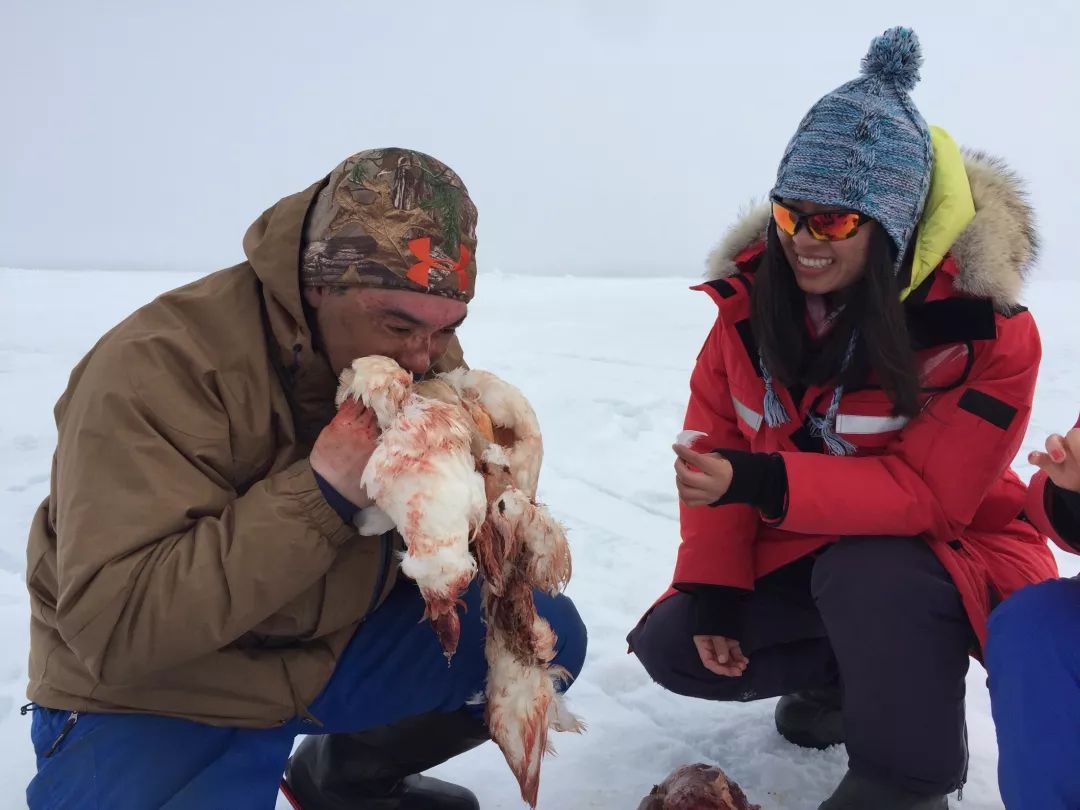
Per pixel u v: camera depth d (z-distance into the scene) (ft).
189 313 4.85
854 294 5.85
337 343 4.89
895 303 5.69
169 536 4.47
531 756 4.91
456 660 5.79
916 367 5.73
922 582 5.64
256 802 5.06
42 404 18.39
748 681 6.70
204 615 4.35
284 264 4.79
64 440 4.60
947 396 5.82
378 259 4.62
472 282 4.99
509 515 4.71
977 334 5.70
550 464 14.49
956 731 5.65
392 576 5.50
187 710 4.95
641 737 7.23
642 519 12.07
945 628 5.62
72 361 23.34
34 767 6.59
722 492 5.79
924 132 5.85
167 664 4.50
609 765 6.85
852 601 5.73
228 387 4.79
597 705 7.72
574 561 10.68
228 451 4.82
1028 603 4.97
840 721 6.94
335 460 4.45
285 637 5.32
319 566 4.53
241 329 4.86
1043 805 4.71
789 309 6.11
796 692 7.07
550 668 5.33
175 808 4.78
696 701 7.80
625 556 10.81
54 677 4.88
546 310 36.35
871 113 5.65
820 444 6.45
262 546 4.38
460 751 6.16
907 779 5.60
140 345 4.62
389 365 4.50
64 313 34.30
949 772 5.61
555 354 23.99
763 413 6.56
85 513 4.37
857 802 5.71
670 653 6.74
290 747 5.47
